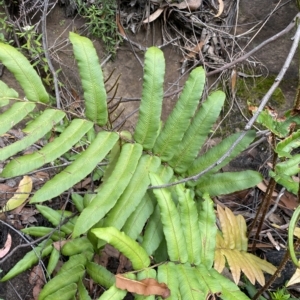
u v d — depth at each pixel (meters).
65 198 0.52
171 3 0.62
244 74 0.62
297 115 0.37
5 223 0.45
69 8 0.63
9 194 0.51
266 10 0.65
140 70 0.63
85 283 0.45
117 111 0.61
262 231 0.51
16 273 0.41
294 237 0.49
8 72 0.61
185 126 0.35
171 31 0.64
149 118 0.34
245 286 0.44
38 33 0.62
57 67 0.62
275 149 0.36
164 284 0.30
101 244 0.34
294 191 0.35
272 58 0.62
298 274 0.38
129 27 0.63
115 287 0.29
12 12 0.64
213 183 0.37
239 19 0.65
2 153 0.30
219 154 0.37
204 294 0.30
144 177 0.34
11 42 0.61
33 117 0.54
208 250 0.34
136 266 0.30
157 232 0.34
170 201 0.32
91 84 0.33
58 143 0.31
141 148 0.34
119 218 0.32
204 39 0.63
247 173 0.37
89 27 0.62
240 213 0.54
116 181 0.32
